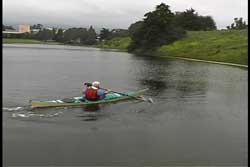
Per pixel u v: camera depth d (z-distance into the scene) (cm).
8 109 2352
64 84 3728
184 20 14350
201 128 2088
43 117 2175
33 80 3916
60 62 6700
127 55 10012
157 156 1638
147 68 5838
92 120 2162
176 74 5028
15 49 12356
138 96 2856
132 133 1947
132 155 1642
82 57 8612
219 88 3706
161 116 2341
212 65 6919
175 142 1827
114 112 2375
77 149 1689
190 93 3312
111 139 1838
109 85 3831
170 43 11162
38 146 1709
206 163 1580
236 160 1620
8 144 1719
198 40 10819
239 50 8481
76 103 2455
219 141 1862
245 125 2177
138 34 11831
